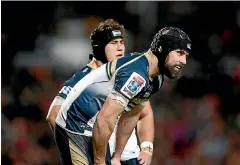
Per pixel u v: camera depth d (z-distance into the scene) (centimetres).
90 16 5219
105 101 2012
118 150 2209
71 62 5103
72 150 2117
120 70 2020
